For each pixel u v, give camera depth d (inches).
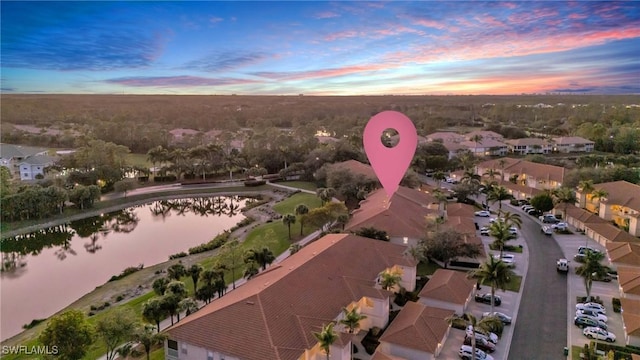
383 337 1731.1
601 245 2938.0
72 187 4714.6
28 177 5339.6
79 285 2738.7
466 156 5570.9
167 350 1654.8
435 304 2068.2
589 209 3695.9
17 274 2942.9
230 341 1521.9
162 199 5039.4
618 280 2281.0
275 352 1441.9
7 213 3838.6
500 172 4970.5
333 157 5556.1
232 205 4913.9
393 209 3026.6
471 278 2249.0
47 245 3577.8
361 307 1941.4
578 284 2361.0
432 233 2620.6
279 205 4441.4
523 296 2228.1
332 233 2928.2
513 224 3371.1
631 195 3348.9
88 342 1556.3
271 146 6353.3
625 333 1822.1
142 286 2608.3
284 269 2048.5
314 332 1556.3
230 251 2423.7
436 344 1692.9
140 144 7701.8
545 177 4404.5
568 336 1852.9
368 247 2352.4
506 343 1807.3
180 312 1939.0
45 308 2399.1
